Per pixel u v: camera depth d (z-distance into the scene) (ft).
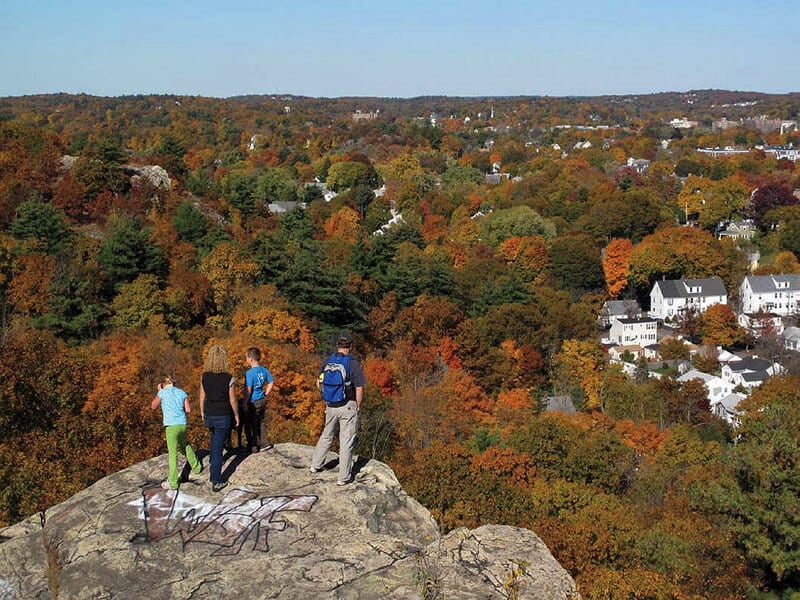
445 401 150.92
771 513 78.54
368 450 121.08
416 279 214.48
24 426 80.74
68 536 31.30
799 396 186.80
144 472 36.63
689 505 103.96
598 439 126.93
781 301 344.28
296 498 33.88
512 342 204.54
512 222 379.55
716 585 79.20
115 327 152.05
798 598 77.56
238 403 37.45
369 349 181.68
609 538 83.56
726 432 189.88
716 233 453.99
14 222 183.32
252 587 27.96
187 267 186.29
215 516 32.50
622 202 404.57
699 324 306.35
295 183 499.10
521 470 116.98
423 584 28.27
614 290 350.84
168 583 28.17
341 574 28.78
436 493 99.19
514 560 29.55
